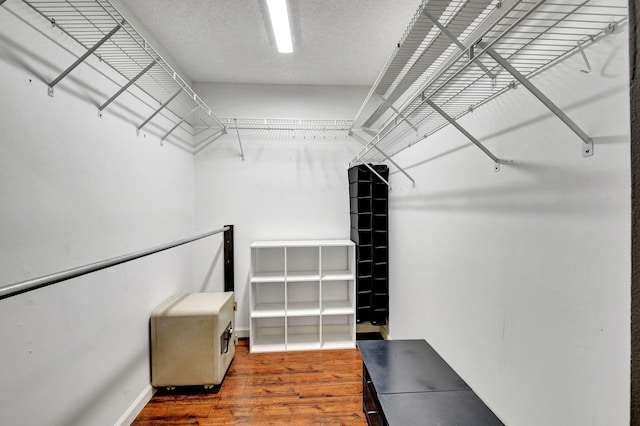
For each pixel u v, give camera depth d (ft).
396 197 8.57
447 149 5.67
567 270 3.07
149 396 6.62
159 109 6.59
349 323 9.95
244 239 10.04
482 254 4.54
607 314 2.67
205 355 6.82
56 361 4.20
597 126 2.74
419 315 6.97
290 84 10.09
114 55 5.53
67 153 4.45
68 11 4.12
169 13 6.42
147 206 6.80
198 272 9.84
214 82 9.87
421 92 4.16
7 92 3.57
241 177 10.04
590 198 2.82
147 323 6.68
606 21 2.64
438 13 4.09
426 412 4.17
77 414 4.57
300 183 10.22
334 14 6.43
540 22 3.47
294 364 8.14
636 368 1.08
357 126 9.71
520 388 3.75
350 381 7.34
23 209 3.74
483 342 4.52
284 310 9.27
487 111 4.41
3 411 3.48
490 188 4.35
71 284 4.51
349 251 9.95
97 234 5.08
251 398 6.68
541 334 3.42
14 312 3.62
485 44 2.89
